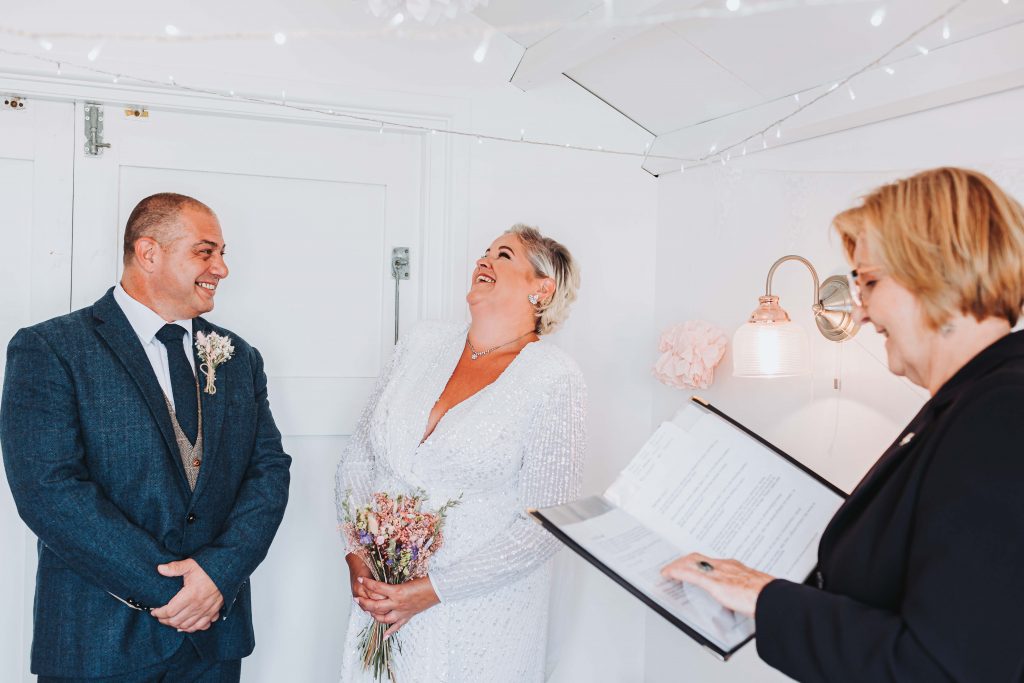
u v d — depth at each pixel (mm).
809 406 1983
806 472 1158
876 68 1699
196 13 2205
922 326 927
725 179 2316
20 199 2146
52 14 2090
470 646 1663
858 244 985
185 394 1736
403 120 2408
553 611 2150
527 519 1693
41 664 1584
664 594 960
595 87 2525
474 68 2463
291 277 2375
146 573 1547
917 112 1695
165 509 1636
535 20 2256
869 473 986
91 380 1608
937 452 831
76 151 2180
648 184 2672
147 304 1736
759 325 1848
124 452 1610
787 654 883
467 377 1803
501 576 1650
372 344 2451
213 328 1903
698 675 2354
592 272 2615
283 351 2367
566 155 2574
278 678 2355
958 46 1517
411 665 1649
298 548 2373
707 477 1141
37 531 1528
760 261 2168
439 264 2447
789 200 2066
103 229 2203
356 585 1641
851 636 829
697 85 2219
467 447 1655
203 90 2111
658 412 2654
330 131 2400
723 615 976
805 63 1883
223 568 1648
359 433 1939
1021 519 743
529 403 1704
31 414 1540
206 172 2295
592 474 2627
